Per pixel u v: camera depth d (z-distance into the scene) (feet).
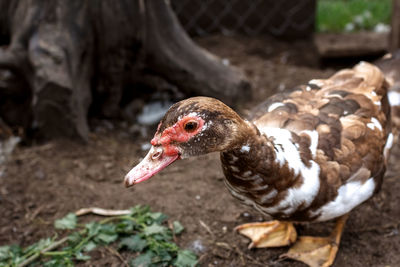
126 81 4.45
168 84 4.76
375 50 5.99
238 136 2.89
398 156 4.13
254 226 3.58
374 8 7.06
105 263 3.41
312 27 6.37
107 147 4.20
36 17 4.07
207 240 3.54
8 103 4.29
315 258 3.43
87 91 4.26
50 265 3.36
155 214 3.60
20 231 3.60
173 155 2.92
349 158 3.14
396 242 3.53
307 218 3.19
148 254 3.42
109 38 4.17
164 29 4.33
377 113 3.31
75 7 4.09
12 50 4.09
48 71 4.00
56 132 4.17
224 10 6.24
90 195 3.81
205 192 3.83
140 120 4.51
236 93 4.52
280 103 3.29
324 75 5.23
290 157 3.03
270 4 6.23
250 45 6.08
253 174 2.99
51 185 3.87
